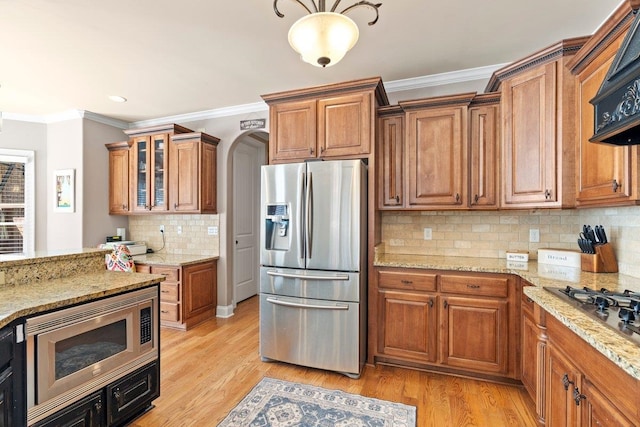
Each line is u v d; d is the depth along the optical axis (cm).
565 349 130
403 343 249
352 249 240
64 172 403
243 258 458
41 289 164
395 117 270
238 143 403
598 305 128
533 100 218
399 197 268
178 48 248
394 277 252
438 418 191
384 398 212
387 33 225
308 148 270
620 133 134
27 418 132
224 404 205
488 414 195
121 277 197
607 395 99
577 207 199
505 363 225
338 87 259
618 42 156
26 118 407
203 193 370
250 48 247
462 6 196
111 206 418
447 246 289
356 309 239
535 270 216
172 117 417
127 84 316
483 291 229
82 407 154
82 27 219
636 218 184
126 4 194
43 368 138
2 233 401
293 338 254
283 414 194
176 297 341
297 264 253
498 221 276
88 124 401
